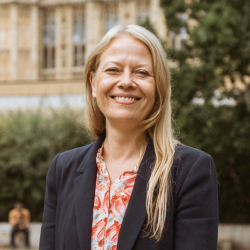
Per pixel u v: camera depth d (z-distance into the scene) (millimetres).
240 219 15297
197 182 1540
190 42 11359
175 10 11438
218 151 10711
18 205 13578
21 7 43094
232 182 15094
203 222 1501
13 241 13336
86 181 1661
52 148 16328
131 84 1614
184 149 1629
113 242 1567
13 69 42844
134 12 41438
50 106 18812
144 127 1663
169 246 1507
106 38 1679
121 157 1706
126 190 1615
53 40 43969
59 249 1661
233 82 10875
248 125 10570
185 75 10812
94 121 1867
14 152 16141
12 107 22641
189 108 10477
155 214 1509
